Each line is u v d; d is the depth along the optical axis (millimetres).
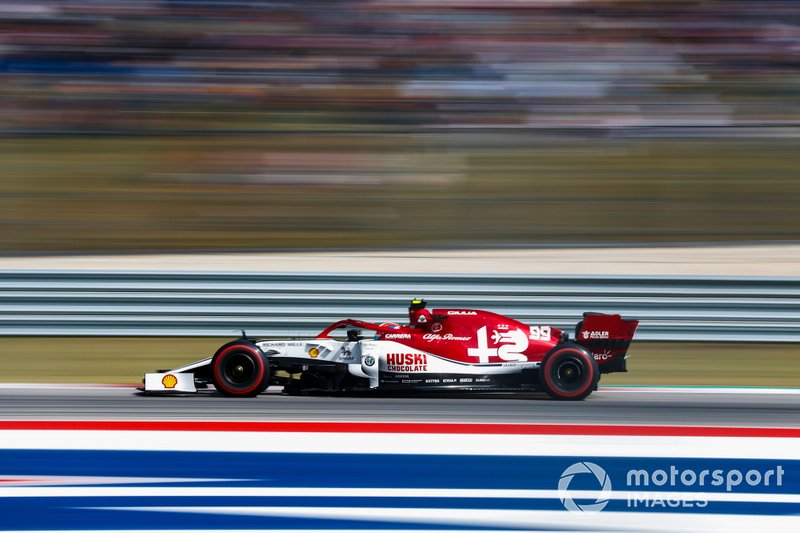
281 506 19406
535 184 58500
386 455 22266
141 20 68562
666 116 67188
